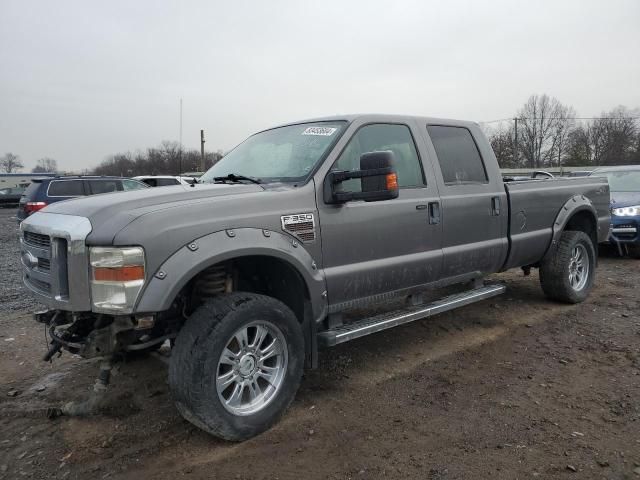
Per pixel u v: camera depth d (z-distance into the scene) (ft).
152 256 9.27
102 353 9.74
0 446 10.44
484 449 9.87
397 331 17.17
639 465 9.28
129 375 13.73
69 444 10.44
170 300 9.29
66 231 9.52
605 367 13.85
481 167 16.61
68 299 9.65
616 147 207.51
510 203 17.06
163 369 14.05
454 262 15.12
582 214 20.98
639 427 10.62
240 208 10.58
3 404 12.38
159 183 54.08
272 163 13.25
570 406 11.62
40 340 17.16
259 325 10.50
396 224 13.42
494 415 11.25
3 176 170.50
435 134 15.47
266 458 9.72
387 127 14.17
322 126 13.66
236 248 10.09
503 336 16.53
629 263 29.09
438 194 14.70
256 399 10.67
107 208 9.89
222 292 11.06
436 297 18.10
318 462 9.57
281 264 11.46
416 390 12.64
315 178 11.96
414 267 13.87
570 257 19.30
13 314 20.54
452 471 9.16
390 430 10.68
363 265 12.69
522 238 17.52
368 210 12.79
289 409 11.69
